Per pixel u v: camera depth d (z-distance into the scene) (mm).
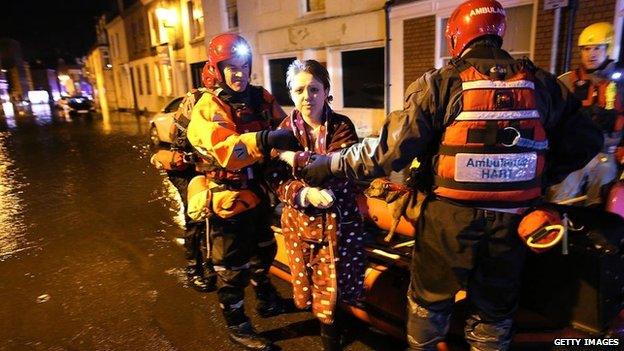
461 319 2082
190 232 3387
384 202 2635
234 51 2143
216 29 13609
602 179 2795
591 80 2975
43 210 5770
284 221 2141
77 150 11164
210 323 2908
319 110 1993
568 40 5688
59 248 4387
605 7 5305
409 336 1922
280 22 10711
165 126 10328
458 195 1576
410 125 1540
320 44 9688
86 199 6211
